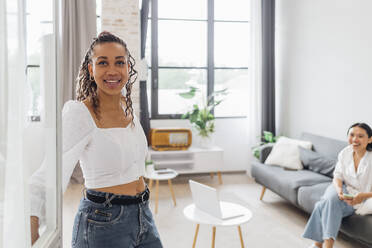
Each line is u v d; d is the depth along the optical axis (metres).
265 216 3.73
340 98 4.13
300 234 3.27
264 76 5.36
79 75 1.44
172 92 5.51
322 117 4.48
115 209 1.35
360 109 3.81
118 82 1.36
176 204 4.12
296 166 4.09
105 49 1.34
